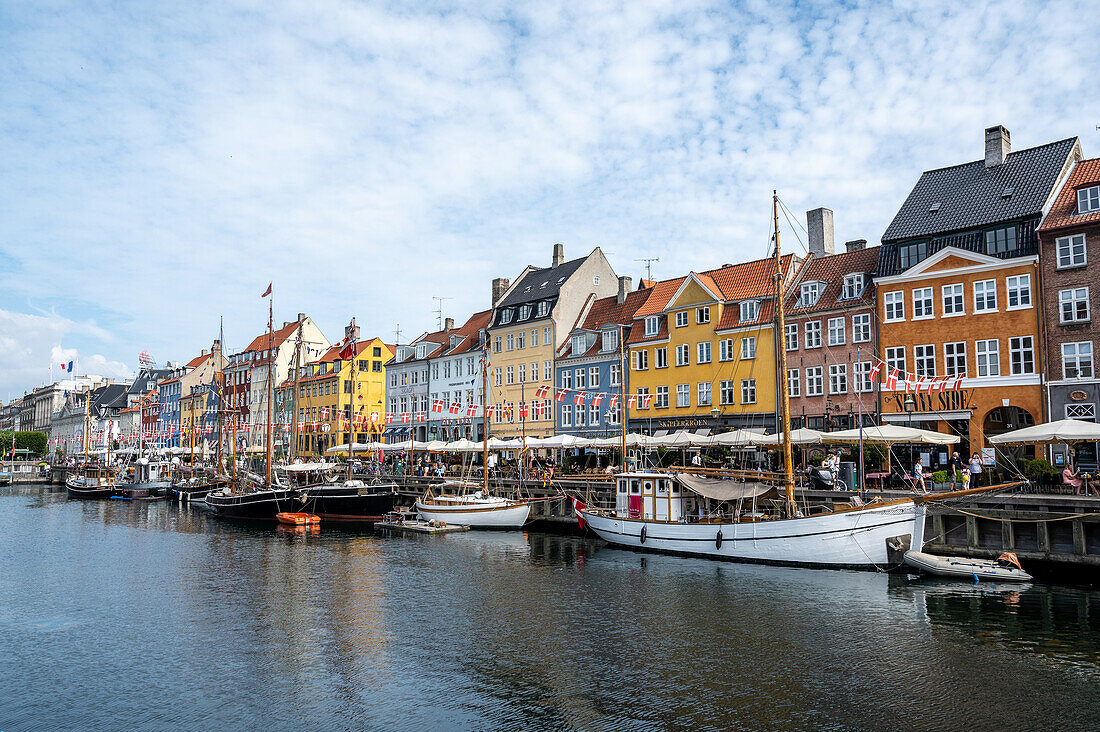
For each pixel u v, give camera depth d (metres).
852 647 20.03
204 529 50.25
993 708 16.05
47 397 193.75
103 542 43.62
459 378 77.38
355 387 91.56
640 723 15.57
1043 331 37.88
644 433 54.81
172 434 105.12
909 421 42.00
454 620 23.70
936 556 28.34
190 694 17.73
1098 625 21.33
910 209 45.34
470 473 56.28
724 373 52.31
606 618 23.58
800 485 37.72
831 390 46.28
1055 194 39.31
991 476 31.34
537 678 18.30
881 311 44.00
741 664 18.98
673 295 57.59
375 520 52.66
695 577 29.20
